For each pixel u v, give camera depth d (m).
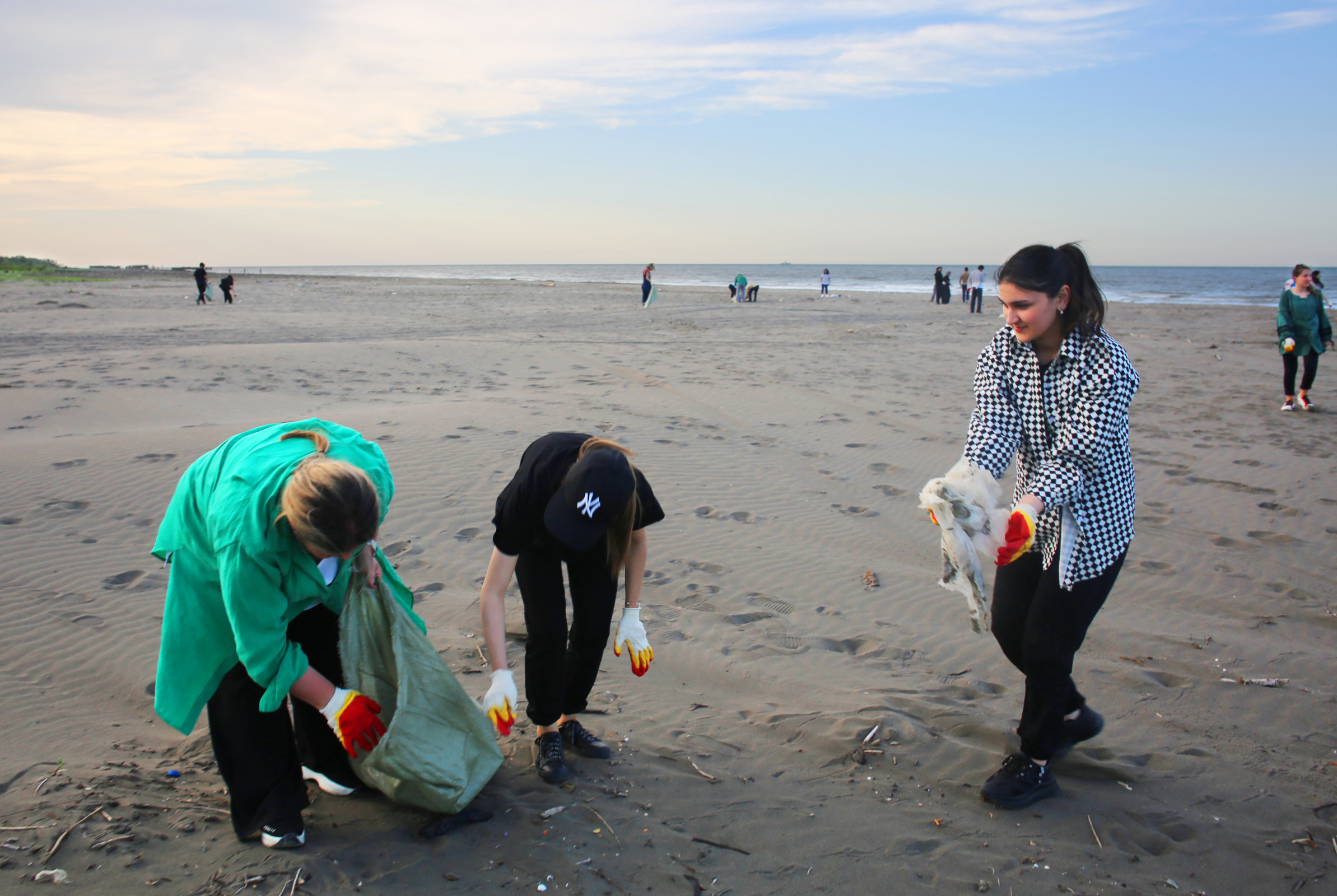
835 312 29.73
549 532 2.39
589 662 2.88
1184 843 2.60
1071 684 2.85
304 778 2.82
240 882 2.21
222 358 12.88
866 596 4.81
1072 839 2.61
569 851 2.44
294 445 2.32
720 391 11.10
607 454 2.45
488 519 5.77
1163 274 129.88
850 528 5.95
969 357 16.08
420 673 2.47
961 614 4.59
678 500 6.34
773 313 28.77
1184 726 3.38
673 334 20.06
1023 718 2.82
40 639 3.91
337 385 11.04
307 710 2.69
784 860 2.45
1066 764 3.07
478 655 3.87
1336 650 4.15
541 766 2.84
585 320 24.48
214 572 2.28
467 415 8.62
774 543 5.59
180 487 2.34
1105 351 2.53
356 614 2.45
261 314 25.00
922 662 4.00
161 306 28.41
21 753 2.94
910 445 8.35
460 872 2.33
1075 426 2.55
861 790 2.85
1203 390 12.03
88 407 8.95
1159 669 3.92
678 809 2.69
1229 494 6.77
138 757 2.96
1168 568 5.25
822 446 8.22
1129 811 2.77
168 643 2.26
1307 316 9.90
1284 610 4.65
